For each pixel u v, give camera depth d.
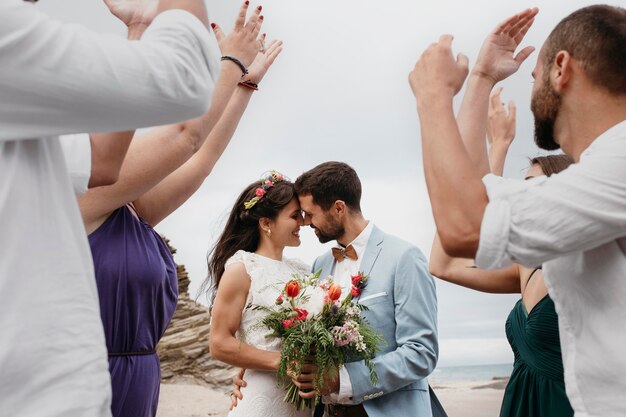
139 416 2.42
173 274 2.63
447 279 2.74
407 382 3.42
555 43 1.61
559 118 1.63
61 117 1.29
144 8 1.79
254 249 4.13
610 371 1.43
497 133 2.29
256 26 2.31
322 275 3.99
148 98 1.32
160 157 2.20
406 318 3.49
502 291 2.79
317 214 3.83
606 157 1.42
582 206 1.39
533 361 2.41
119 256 2.35
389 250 3.68
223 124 2.77
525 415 2.45
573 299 1.53
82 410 1.30
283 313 3.58
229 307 3.76
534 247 1.42
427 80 1.63
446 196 1.52
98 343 1.37
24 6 1.25
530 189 1.45
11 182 1.29
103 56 1.28
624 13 1.57
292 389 3.57
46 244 1.32
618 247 1.46
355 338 3.36
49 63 1.24
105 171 1.69
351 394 3.39
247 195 4.09
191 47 1.40
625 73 1.53
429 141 1.57
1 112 1.25
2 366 1.23
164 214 2.72
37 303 1.28
